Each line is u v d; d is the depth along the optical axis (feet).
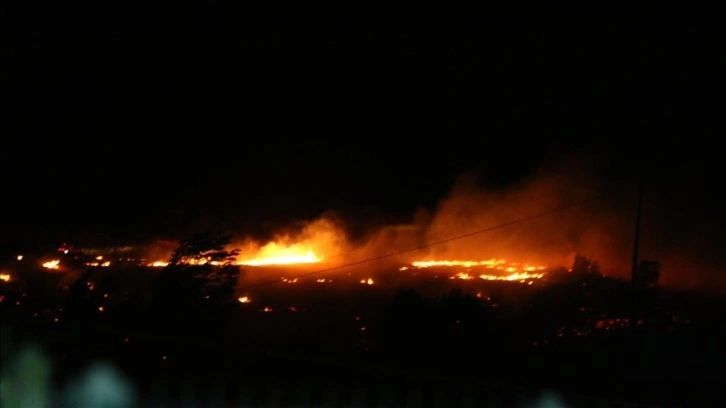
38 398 21.88
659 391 40.16
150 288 49.98
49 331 23.68
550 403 23.12
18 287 46.78
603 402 23.48
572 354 47.91
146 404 22.41
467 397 23.00
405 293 54.60
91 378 22.15
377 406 22.97
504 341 50.78
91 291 43.24
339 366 23.70
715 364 44.14
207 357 24.43
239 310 52.03
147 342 24.73
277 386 23.16
